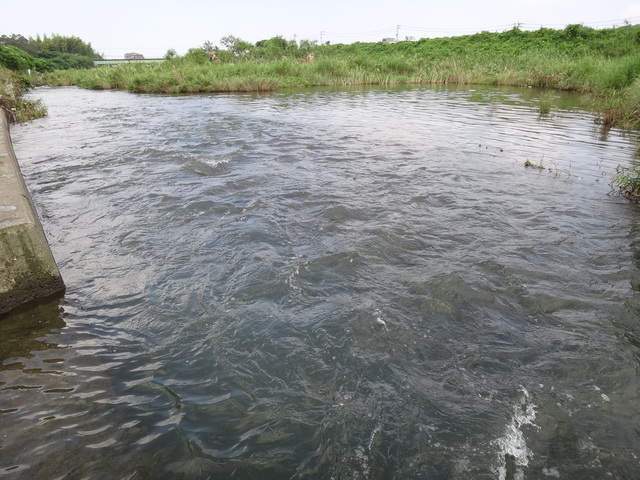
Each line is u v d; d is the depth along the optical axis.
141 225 4.91
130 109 15.47
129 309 3.38
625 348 2.93
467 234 4.68
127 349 2.94
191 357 2.87
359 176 6.77
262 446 2.22
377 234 4.64
